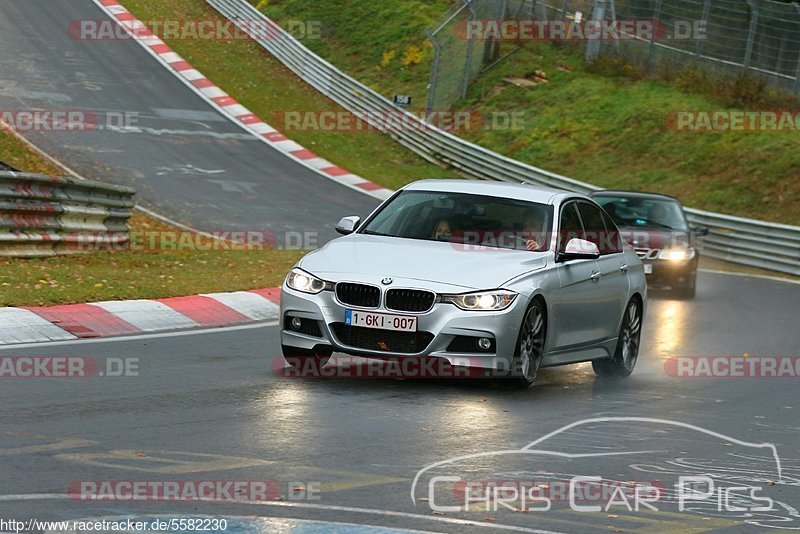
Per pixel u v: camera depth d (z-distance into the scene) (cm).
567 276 2989
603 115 11006
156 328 3619
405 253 2852
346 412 2427
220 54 12744
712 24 11450
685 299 5750
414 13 13725
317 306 2752
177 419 2258
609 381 3234
